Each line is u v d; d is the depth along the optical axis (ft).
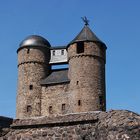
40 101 231.30
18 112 233.96
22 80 237.86
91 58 224.94
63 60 241.35
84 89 219.41
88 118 44.65
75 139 44.50
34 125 46.93
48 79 233.76
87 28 236.84
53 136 45.62
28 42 242.37
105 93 226.79
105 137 42.86
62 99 224.53
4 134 47.78
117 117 43.24
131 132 41.86
